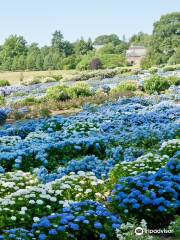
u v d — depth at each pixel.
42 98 30.36
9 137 15.96
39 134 16.42
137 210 8.20
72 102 26.81
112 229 7.54
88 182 9.95
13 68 92.12
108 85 36.75
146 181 8.85
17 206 8.15
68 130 17.12
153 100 25.59
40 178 10.85
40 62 89.69
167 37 90.00
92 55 88.25
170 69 54.22
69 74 66.69
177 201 8.36
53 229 7.10
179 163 9.99
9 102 31.31
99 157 13.87
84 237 7.41
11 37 100.38
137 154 12.99
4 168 12.24
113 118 18.89
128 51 114.38
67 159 13.37
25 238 6.88
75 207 8.04
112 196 8.85
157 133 14.67
